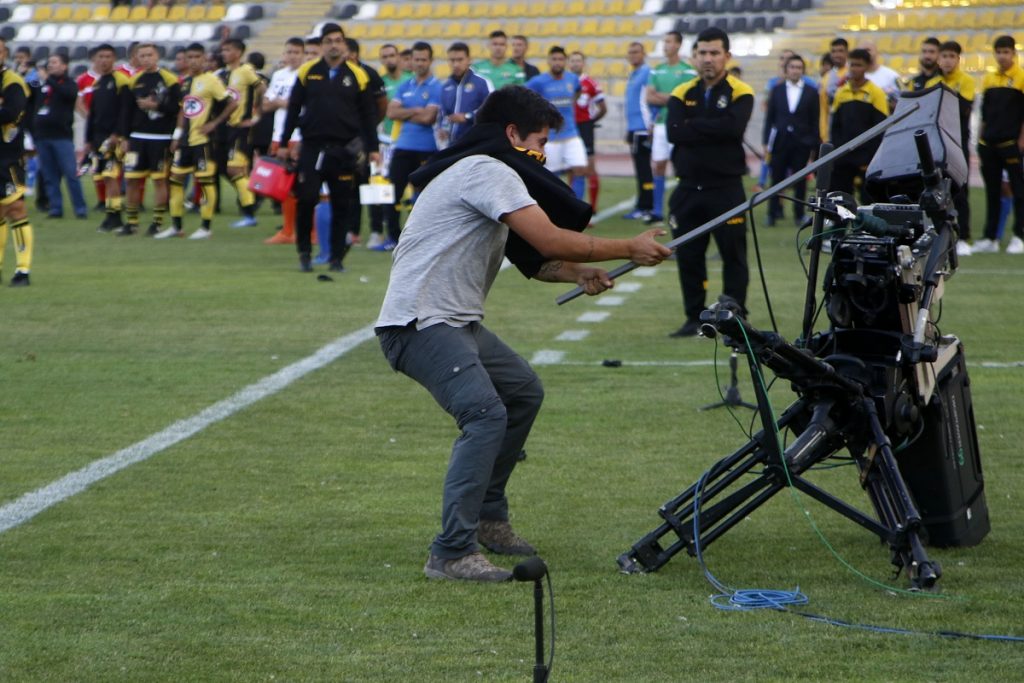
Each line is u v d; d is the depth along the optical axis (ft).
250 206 117.70
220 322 65.46
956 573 29.68
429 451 41.11
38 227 116.06
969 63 176.14
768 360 27.68
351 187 83.87
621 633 25.88
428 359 29.40
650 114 113.91
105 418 45.39
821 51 184.03
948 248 29.86
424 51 96.68
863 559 30.68
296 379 51.96
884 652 24.80
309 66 82.33
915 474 31.04
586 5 201.05
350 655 24.80
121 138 110.01
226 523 33.58
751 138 182.70
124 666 24.25
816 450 28.73
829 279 29.17
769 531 33.01
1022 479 37.70
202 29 209.15
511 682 23.40
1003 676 23.59
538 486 37.11
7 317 66.69
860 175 89.81
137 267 87.71
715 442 41.93
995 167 93.25
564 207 29.09
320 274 81.71
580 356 56.95
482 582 29.04
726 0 194.80
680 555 31.14
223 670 24.08
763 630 25.98
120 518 33.96
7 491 36.40
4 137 76.38
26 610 27.20
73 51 208.23
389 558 30.83
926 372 29.63
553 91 109.29
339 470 38.86
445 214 29.48
